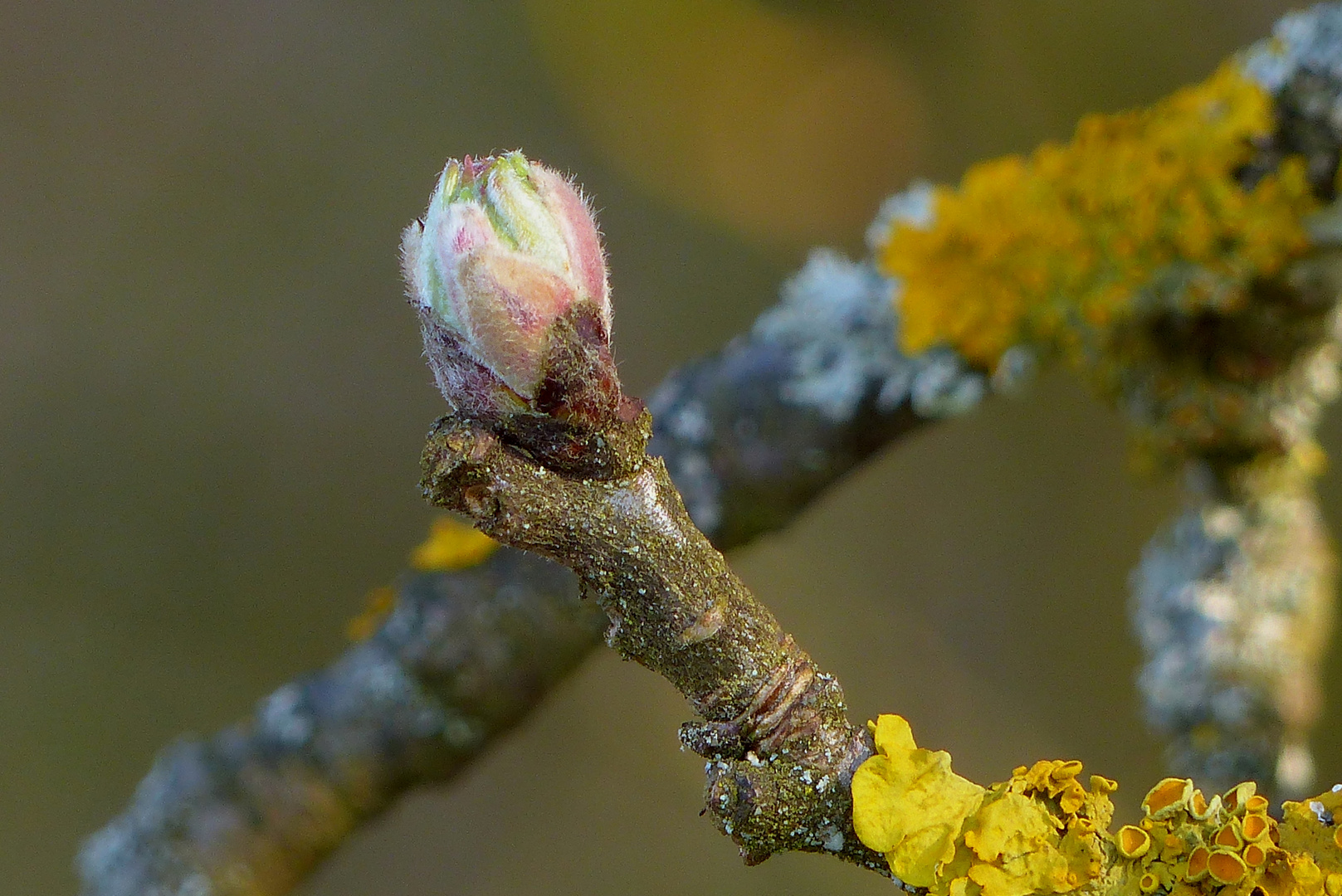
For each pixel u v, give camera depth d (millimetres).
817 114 584
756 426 294
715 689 242
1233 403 293
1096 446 575
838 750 243
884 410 292
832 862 552
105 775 561
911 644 561
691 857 557
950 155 564
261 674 582
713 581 241
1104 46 533
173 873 305
